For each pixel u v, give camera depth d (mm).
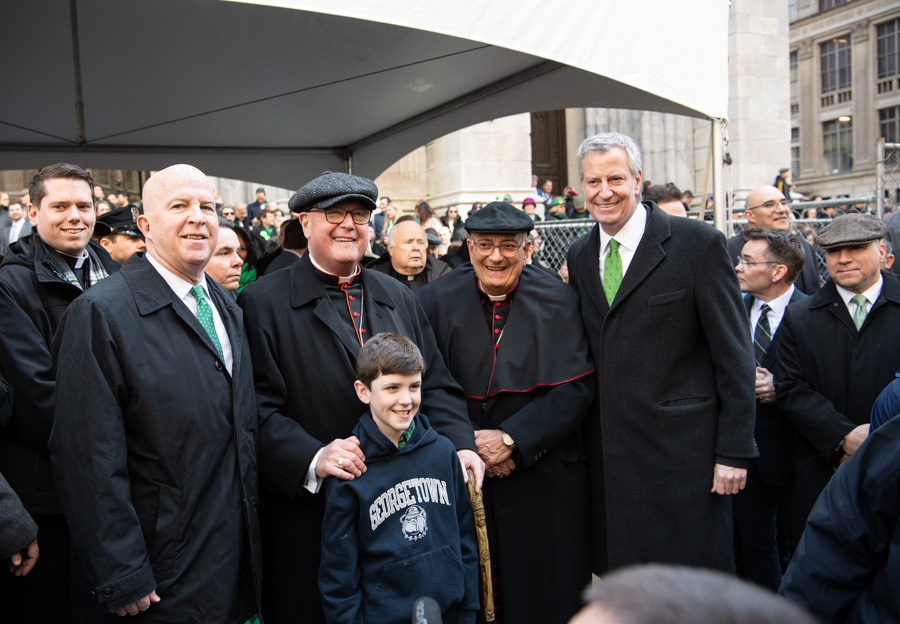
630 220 2535
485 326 2689
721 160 3455
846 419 2635
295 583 2266
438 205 12289
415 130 5613
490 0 2836
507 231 2504
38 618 2361
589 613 573
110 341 1890
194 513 1950
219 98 4930
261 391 2330
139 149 5867
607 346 2502
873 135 29766
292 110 5242
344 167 6504
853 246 2678
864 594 1556
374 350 2145
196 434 1967
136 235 3424
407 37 3896
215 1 3545
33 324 2383
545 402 2504
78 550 1813
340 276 2445
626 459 2457
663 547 2408
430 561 2098
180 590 1898
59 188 2553
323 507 2260
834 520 1571
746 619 507
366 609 2070
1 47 3994
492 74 4480
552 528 2527
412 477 2160
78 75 4219
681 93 3268
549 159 15719
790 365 2846
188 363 2006
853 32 30266
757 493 3068
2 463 2303
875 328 2670
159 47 4105
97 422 1828
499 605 2570
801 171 33094
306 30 3869
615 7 3074
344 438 2312
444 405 2473
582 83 4277
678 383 2469
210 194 2105
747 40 14875
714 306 2410
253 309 2383
